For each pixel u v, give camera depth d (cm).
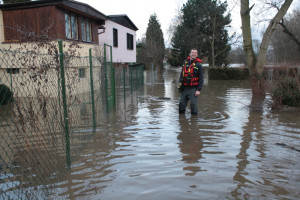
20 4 1042
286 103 787
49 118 473
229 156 390
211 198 271
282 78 798
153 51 4053
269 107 786
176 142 460
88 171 340
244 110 767
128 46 2258
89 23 1381
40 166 354
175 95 1152
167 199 270
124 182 308
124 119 646
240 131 529
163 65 4872
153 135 504
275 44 2442
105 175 328
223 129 545
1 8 1059
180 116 680
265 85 814
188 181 309
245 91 1301
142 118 657
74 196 276
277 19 822
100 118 655
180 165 358
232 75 2086
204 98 1041
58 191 287
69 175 328
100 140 473
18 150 414
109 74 798
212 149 422
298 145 440
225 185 299
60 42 363
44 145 436
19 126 471
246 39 891
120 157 389
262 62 839
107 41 1731
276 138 480
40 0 1016
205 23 3047
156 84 1784
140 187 296
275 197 272
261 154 398
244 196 274
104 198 272
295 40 1605
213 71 2127
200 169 344
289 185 298
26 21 1062
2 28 1077
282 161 370
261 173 330
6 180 312
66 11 1128
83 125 574
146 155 397
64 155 396
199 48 3191
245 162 367
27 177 321
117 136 498
